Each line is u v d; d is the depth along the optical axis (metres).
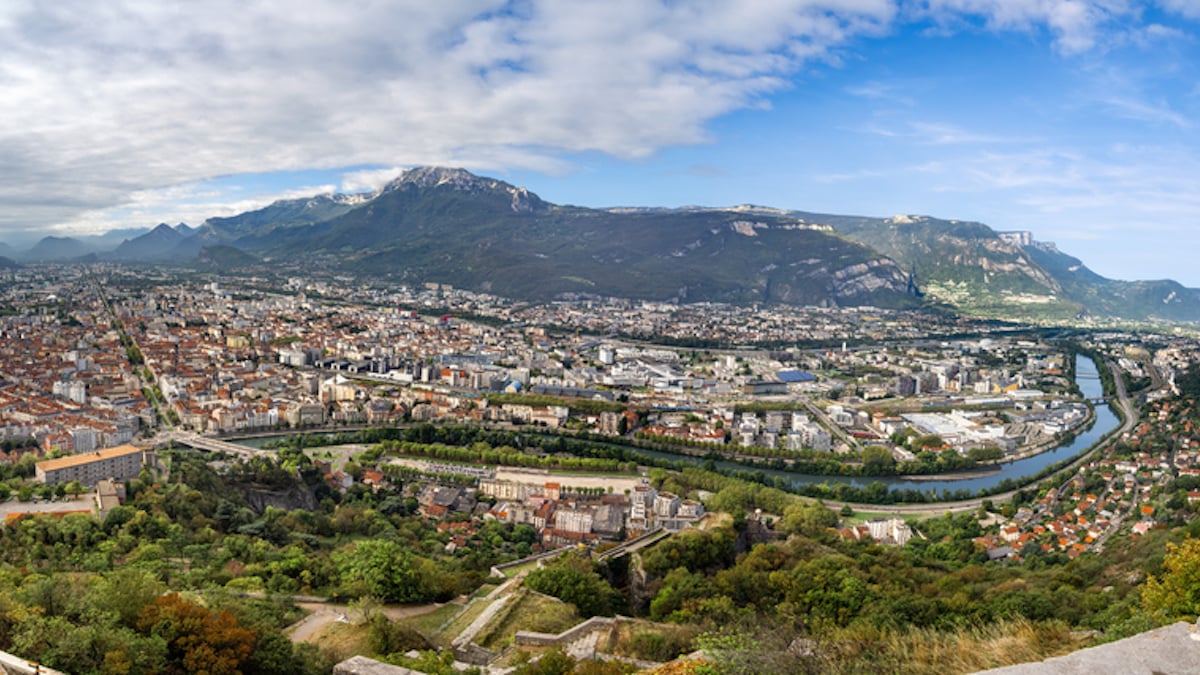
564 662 104.88
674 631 133.88
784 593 167.88
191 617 100.81
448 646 135.88
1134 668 33.25
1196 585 65.94
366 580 165.62
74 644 86.00
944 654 62.88
